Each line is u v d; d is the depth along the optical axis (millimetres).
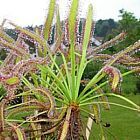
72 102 279
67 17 286
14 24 293
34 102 280
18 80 262
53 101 268
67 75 283
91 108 299
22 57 292
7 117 277
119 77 246
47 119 270
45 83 299
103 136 288
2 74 259
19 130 260
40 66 282
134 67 288
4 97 276
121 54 279
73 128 275
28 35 287
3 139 262
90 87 285
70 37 282
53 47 297
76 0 282
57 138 272
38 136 277
